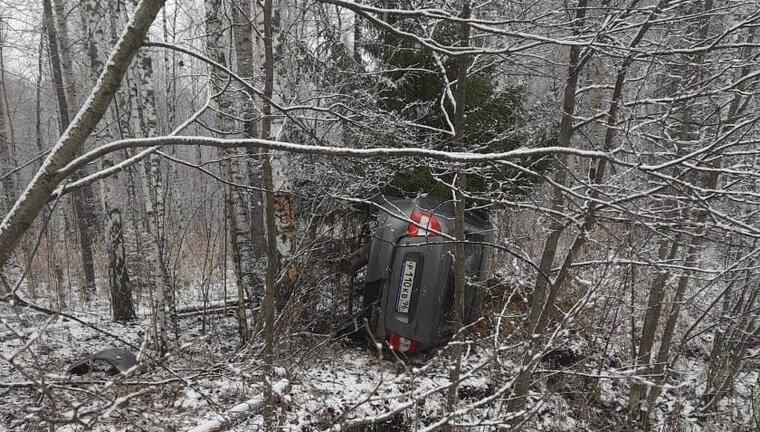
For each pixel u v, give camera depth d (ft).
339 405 13.32
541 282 14.21
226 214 22.45
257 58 21.11
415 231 18.42
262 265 21.81
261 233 26.04
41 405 7.91
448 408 12.50
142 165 19.12
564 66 13.85
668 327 19.54
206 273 33.22
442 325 19.52
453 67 20.45
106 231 25.13
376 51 21.40
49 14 32.53
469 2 11.54
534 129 18.51
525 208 14.98
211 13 17.13
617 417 19.83
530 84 22.38
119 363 14.01
